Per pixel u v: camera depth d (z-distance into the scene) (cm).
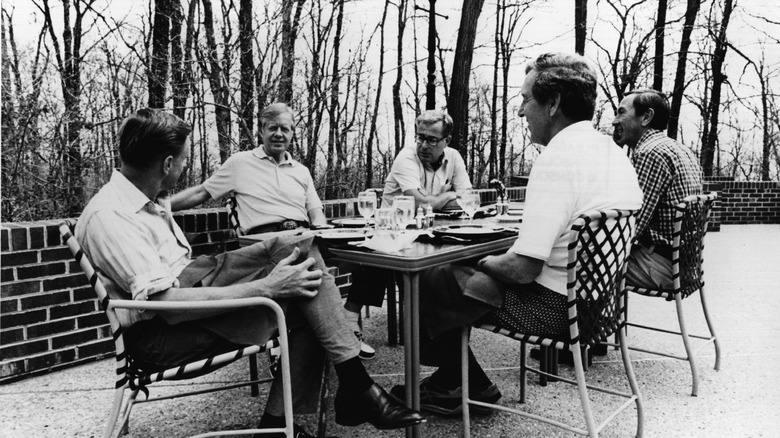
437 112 404
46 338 300
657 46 1234
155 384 292
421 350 242
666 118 321
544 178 189
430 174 422
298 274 182
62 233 157
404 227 249
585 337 193
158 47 610
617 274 204
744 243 816
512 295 206
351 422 196
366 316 429
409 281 200
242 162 358
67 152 527
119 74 598
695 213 277
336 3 761
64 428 239
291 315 195
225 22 605
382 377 301
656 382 290
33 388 282
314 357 198
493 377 301
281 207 358
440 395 250
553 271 196
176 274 196
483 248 234
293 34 646
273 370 281
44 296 298
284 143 359
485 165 1661
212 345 175
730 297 477
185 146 193
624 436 229
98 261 173
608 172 197
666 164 285
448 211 391
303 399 198
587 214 180
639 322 406
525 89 216
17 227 287
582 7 1221
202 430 239
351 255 213
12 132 496
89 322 316
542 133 216
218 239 374
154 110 189
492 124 1656
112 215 171
